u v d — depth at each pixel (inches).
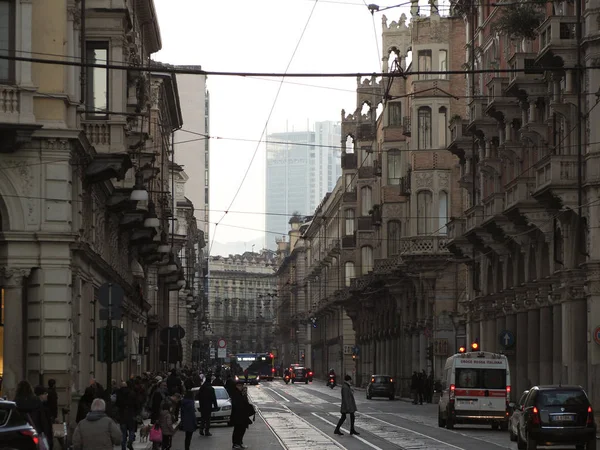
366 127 4296.3
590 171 1689.2
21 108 1317.7
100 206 1712.6
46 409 947.3
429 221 3038.9
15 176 1354.6
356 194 4697.3
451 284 2997.0
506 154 2146.9
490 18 2353.6
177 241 3681.1
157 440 1213.1
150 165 1888.5
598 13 1688.0
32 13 1355.8
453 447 1346.0
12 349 1347.2
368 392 3277.6
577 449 1289.4
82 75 1444.4
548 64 1765.5
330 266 5526.6
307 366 7042.3
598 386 1672.0
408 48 3570.4
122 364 2054.6
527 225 1993.1
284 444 1441.9
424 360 3127.5
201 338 6545.3
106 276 1788.9
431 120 3061.0
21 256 1353.3
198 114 5113.2
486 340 2422.5
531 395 1266.0
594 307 1688.0
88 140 1443.2
